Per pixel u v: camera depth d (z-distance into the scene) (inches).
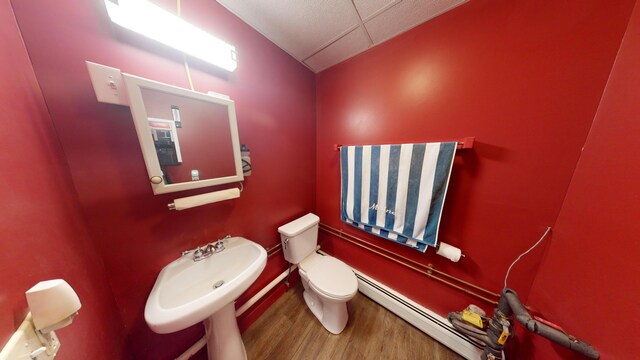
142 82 26.1
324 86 61.3
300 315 54.6
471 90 36.6
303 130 60.9
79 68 23.6
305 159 63.3
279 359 43.4
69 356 18.3
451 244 43.0
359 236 61.0
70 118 23.5
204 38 31.6
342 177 58.1
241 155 42.1
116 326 27.9
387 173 47.8
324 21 40.9
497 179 36.0
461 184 40.1
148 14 25.6
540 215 32.6
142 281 31.2
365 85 51.8
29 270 16.1
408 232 46.1
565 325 25.8
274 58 48.6
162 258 33.2
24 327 14.0
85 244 24.4
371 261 59.7
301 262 57.6
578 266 25.3
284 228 55.4
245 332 49.5
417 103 43.4
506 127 34.0
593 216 24.1
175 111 31.0
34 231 17.4
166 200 32.6
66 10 22.3
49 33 21.5
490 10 33.0
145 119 27.0
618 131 22.3
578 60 27.3
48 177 20.3
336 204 65.1
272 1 35.8
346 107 56.7
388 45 46.3
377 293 56.4
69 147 23.7
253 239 49.5
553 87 29.5
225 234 42.6
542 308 30.9
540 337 31.5
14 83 17.7
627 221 19.6
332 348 45.7
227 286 29.4
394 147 45.7
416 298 51.3
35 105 20.1
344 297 44.1
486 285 40.1
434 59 40.0
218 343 37.0
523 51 31.1
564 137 29.4
